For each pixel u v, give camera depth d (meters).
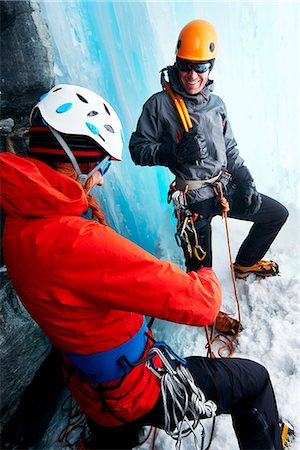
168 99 1.87
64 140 0.92
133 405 1.17
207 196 2.01
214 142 1.91
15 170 0.84
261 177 3.52
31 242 0.89
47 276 0.90
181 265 2.89
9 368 1.62
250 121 3.48
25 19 1.80
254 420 1.31
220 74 3.20
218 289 1.12
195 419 1.21
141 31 2.71
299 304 2.36
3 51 1.83
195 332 2.36
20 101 1.94
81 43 2.31
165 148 1.87
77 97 0.97
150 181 3.08
